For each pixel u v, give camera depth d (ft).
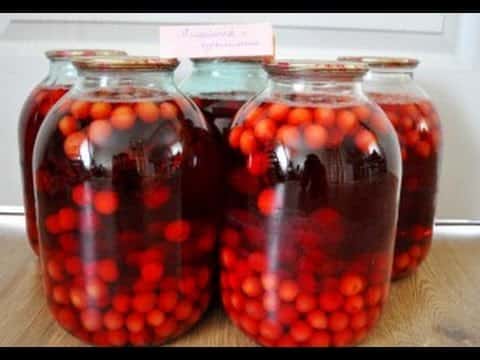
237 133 1.80
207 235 1.89
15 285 2.22
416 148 2.15
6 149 2.86
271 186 1.70
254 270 1.78
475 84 2.73
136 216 1.70
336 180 1.66
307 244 1.70
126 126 1.66
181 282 1.81
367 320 1.82
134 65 1.70
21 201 2.92
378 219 1.77
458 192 2.89
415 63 2.25
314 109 1.69
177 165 1.73
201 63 2.24
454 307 2.13
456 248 2.68
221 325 1.99
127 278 1.73
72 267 1.76
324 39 2.71
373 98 2.16
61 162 1.70
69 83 2.17
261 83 2.23
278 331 1.77
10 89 2.78
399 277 2.32
